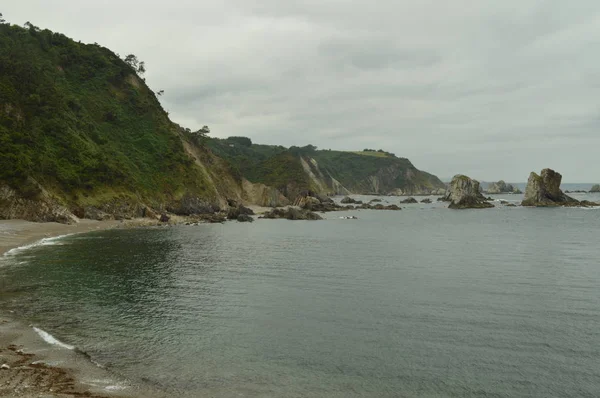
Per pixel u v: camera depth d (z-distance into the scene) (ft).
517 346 68.85
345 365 61.41
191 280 115.75
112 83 405.39
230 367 59.93
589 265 141.49
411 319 82.74
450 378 57.57
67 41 399.44
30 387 49.83
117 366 58.54
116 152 330.13
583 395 53.31
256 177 652.89
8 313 79.92
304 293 103.04
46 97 288.71
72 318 78.84
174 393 51.55
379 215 413.39
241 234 240.73
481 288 108.58
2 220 206.28
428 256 162.71
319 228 283.79
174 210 334.44
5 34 347.77
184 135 465.47
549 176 492.95
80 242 181.27
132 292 100.37
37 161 238.07
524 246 190.80
